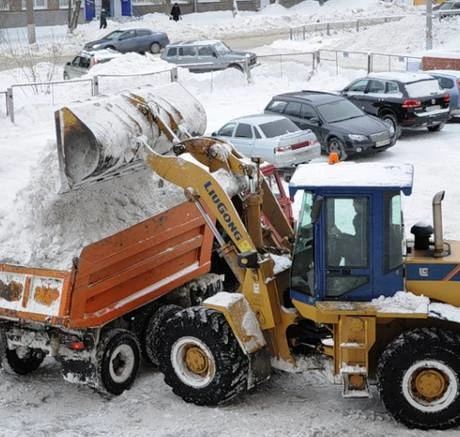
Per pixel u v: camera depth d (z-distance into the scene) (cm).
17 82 3244
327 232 848
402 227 857
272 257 972
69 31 5019
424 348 825
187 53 3488
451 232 1495
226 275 1165
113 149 903
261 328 914
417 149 2202
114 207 975
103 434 854
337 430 841
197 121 1063
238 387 904
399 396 837
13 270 934
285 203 1312
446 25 3941
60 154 898
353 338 847
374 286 849
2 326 984
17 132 2452
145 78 2955
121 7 5578
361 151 2077
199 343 904
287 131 1972
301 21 5525
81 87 2889
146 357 1029
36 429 870
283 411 896
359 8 5722
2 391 984
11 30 5078
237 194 1005
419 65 3048
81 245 921
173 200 1031
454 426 840
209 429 856
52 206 954
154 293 1010
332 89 2948
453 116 2534
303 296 878
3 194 1803
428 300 841
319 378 987
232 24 5372
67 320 902
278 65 3312
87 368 939
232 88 3011
